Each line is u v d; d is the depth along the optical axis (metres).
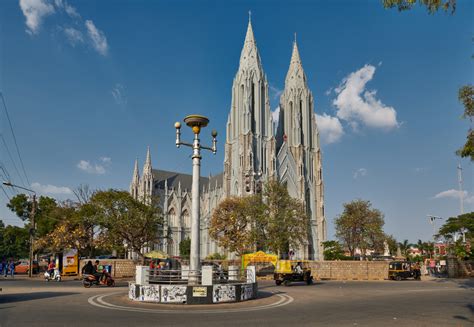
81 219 65.38
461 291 35.09
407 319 19.11
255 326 17.14
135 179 161.00
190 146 31.09
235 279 32.44
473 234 84.56
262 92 142.50
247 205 81.75
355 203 88.88
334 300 27.56
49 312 20.59
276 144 152.00
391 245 109.19
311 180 149.88
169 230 150.12
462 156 27.03
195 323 17.86
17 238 109.94
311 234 143.12
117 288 36.19
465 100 27.53
